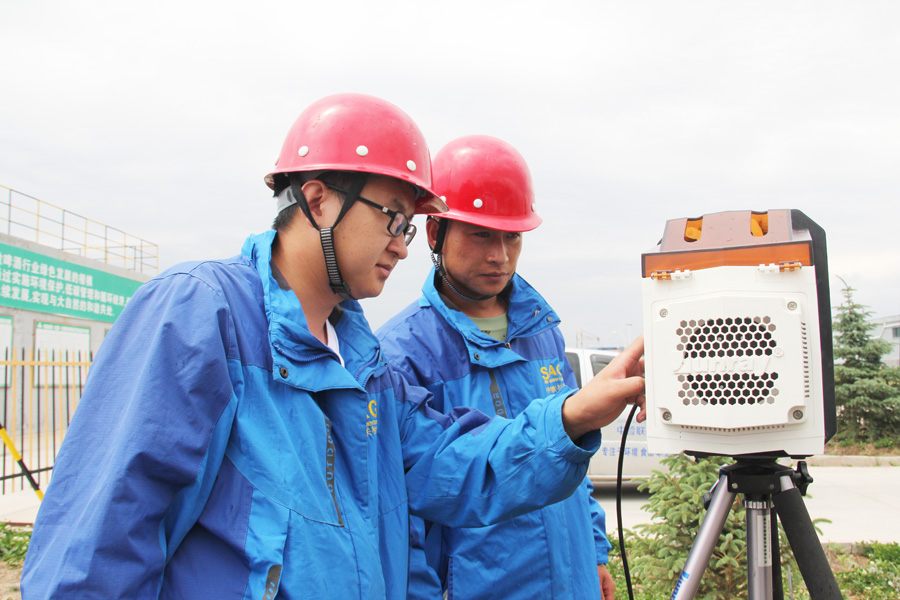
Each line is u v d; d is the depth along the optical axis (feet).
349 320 4.60
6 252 38.06
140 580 3.11
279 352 3.71
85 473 3.21
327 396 4.07
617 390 4.19
